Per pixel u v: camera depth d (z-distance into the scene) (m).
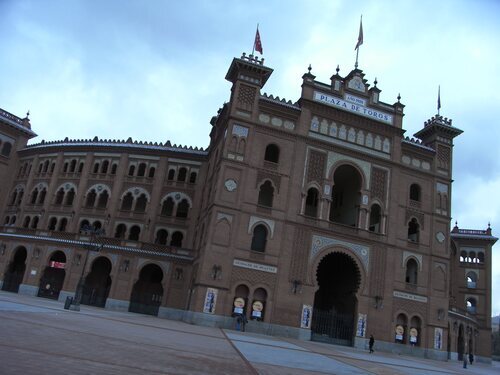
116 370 10.87
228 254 42.31
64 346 13.51
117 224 55.97
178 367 13.00
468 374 31.91
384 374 21.05
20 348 11.81
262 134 46.41
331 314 45.44
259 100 47.00
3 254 55.31
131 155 58.50
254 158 45.44
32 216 60.19
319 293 55.50
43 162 63.00
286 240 44.34
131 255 50.41
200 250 45.03
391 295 46.66
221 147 46.97
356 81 51.22
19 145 66.12
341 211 54.84
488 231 77.31
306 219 45.56
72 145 60.25
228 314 41.19
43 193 61.28
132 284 49.59
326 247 45.50
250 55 47.94
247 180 44.66
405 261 48.41
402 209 49.81
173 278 49.38
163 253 50.22
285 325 42.22
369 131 50.34
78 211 57.41
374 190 49.00
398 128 51.03
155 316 48.72
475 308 74.88
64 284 50.94
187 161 57.28
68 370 9.96
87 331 19.25
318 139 47.84
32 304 32.44
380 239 47.69
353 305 46.34
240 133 45.69
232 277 41.97
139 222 55.44
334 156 48.25
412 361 36.53
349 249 46.31
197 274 43.03
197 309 40.38
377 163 49.75
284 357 21.91
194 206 55.19
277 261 43.56
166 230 55.06
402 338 46.34
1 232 57.31
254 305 42.06
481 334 73.50
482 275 75.56
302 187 46.19
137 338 19.80
